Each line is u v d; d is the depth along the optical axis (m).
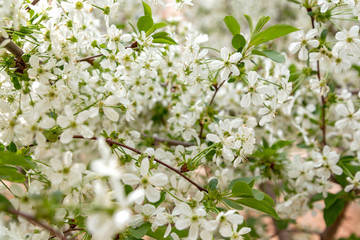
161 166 0.55
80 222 0.44
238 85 0.68
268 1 1.02
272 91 0.52
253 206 0.47
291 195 0.63
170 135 0.64
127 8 0.79
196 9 1.07
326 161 0.57
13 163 0.42
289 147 0.68
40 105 0.47
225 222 0.45
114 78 0.51
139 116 0.72
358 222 1.25
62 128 0.45
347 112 0.56
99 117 0.61
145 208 0.45
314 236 1.02
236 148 0.49
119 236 0.45
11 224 0.45
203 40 0.56
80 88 0.55
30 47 0.49
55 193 0.41
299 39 0.54
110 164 0.38
